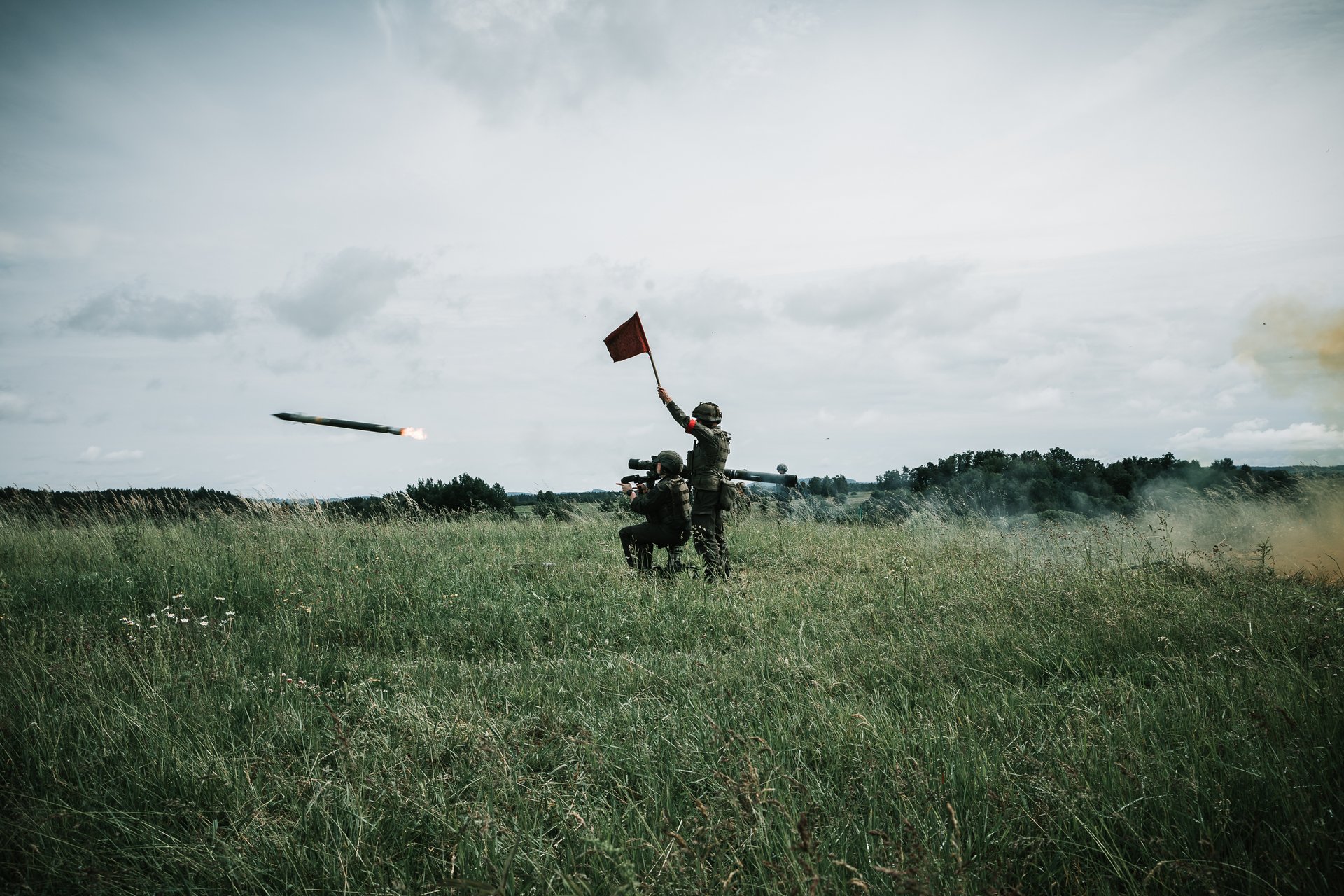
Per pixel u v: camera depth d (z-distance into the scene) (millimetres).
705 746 3430
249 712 4066
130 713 3881
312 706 4223
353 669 5016
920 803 2785
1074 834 2635
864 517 13602
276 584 7289
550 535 11914
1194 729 3318
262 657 5203
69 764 3346
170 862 2654
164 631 5578
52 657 4930
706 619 6254
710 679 4551
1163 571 6863
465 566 8523
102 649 5117
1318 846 2434
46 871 2604
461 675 4762
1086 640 4910
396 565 8219
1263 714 3342
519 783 3125
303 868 2621
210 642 5336
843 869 2396
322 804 2932
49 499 12242
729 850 2529
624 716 3904
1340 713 3260
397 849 2744
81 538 9797
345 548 9266
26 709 3896
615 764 3318
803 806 2773
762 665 4715
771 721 3730
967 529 10750
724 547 8102
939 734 3436
